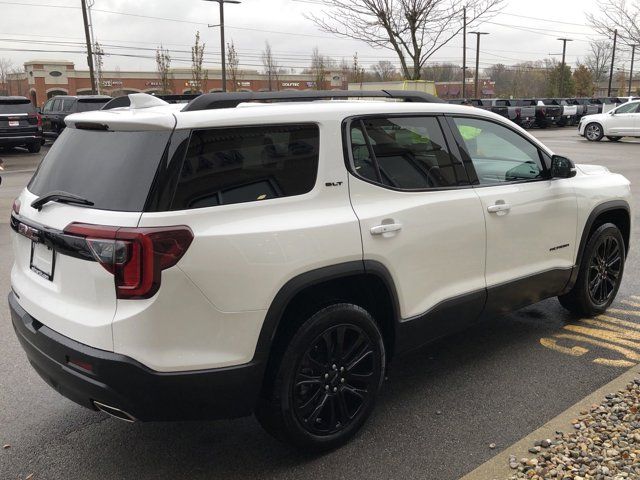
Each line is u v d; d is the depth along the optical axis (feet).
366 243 10.52
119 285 8.59
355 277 10.62
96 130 9.99
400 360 14.42
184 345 8.84
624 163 55.57
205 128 9.15
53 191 9.80
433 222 11.68
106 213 8.78
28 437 11.35
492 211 12.89
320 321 10.07
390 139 11.48
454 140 12.67
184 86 192.95
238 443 11.10
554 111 118.93
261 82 212.43
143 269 8.48
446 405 12.21
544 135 99.60
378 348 11.05
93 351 8.77
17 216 10.82
